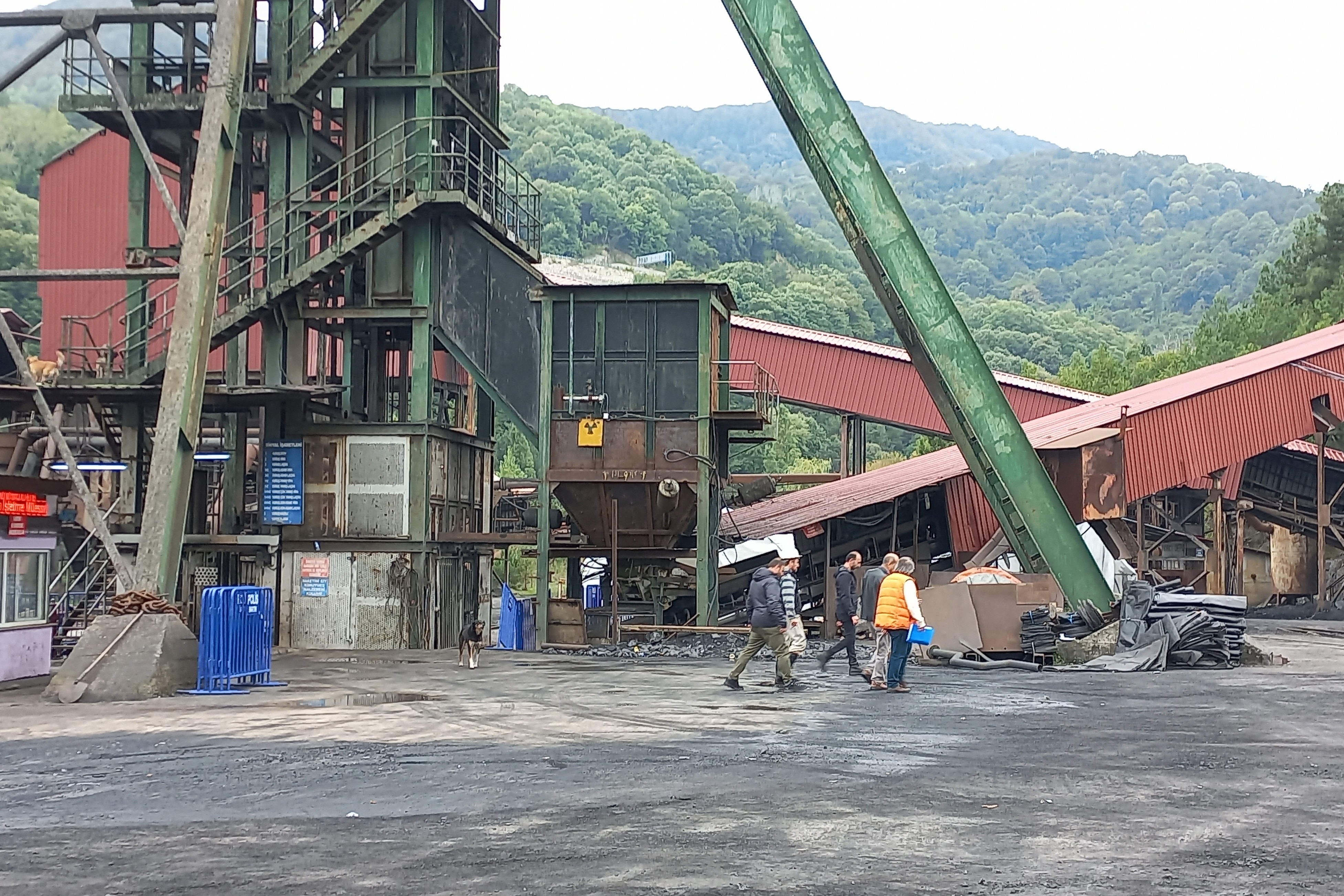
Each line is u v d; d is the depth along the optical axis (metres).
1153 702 17.69
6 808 9.84
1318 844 8.17
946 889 7.00
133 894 7.07
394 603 30.72
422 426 31.03
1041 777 10.95
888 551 40.38
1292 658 26.97
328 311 31.39
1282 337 100.81
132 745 13.49
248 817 9.35
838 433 139.25
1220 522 46.31
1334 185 105.06
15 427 35.03
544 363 30.53
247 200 33.19
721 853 7.90
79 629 27.52
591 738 13.71
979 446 26.27
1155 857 7.79
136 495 30.72
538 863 7.67
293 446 31.05
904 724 15.01
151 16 22.06
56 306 52.97
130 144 32.41
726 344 32.47
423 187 30.91
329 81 31.45
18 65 22.17
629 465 30.06
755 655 22.69
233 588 20.17
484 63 35.97
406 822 9.05
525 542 31.80
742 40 26.92
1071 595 25.42
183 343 21.27
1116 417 43.03
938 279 25.88
